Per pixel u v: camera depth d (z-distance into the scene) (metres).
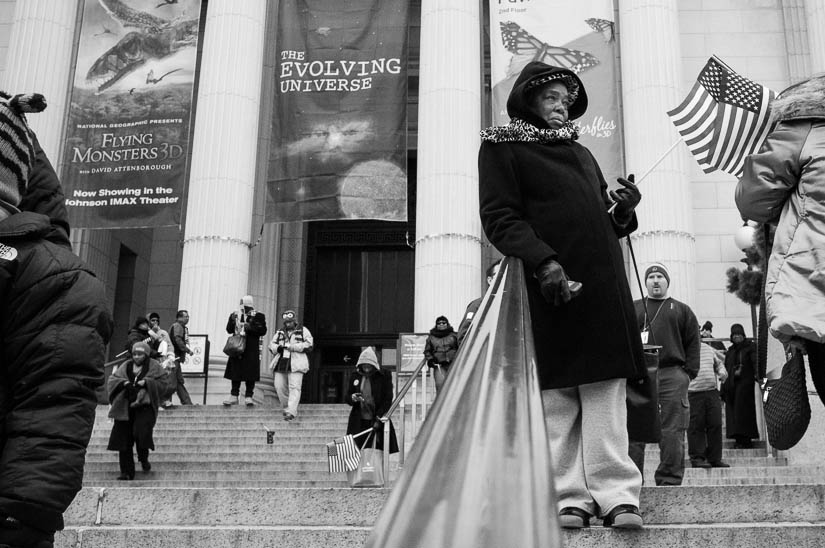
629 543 3.76
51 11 21.59
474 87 19.62
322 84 19.48
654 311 7.88
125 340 25.11
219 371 18.48
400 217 18.66
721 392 13.80
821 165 3.87
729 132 6.57
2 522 2.33
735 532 3.88
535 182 3.98
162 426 15.35
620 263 3.93
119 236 25.11
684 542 3.82
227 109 19.95
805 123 4.00
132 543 4.58
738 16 22.55
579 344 3.78
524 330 1.93
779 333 3.73
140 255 26.12
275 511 5.23
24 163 2.70
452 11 19.86
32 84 20.98
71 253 2.71
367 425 10.70
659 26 19.97
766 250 4.36
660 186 18.92
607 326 3.79
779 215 4.11
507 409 1.38
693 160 21.44
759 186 4.02
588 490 3.94
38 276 2.54
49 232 2.88
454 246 18.38
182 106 19.53
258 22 20.94
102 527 4.91
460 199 18.66
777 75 22.16
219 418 15.87
